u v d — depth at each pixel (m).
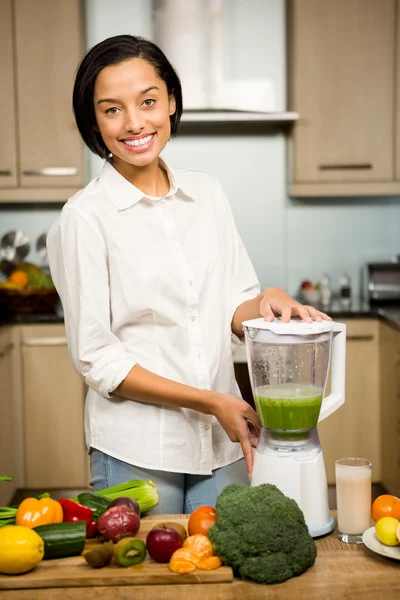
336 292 4.53
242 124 4.27
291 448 1.42
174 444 1.71
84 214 1.66
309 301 4.25
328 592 1.21
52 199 4.09
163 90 1.65
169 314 1.70
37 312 4.04
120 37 1.62
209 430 1.74
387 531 1.32
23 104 4.03
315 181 4.11
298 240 4.50
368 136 4.07
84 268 1.65
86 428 1.79
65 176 4.07
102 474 1.73
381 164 4.09
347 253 4.51
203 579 1.24
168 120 1.67
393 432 3.65
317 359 1.42
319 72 4.04
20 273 4.08
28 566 1.24
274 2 4.30
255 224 4.50
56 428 3.92
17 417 3.90
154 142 1.64
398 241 4.51
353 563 1.31
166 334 1.72
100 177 1.74
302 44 4.03
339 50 4.03
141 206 1.72
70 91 4.03
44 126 4.04
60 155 4.06
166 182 1.81
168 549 1.28
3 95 4.02
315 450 1.44
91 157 4.39
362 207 4.50
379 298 4.19
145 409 1.70
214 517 1.34
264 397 1.41
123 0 4.28
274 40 4.33
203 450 1.74
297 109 4.06
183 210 1.77
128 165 1.73
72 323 1.67
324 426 3.93
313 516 1.42
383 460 3.87
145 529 1.43
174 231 1.74
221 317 1.78
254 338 1.42
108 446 1.72
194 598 1.20
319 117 4.07
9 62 4.01
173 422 1.71
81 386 3.91
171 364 1.72
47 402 3.90
